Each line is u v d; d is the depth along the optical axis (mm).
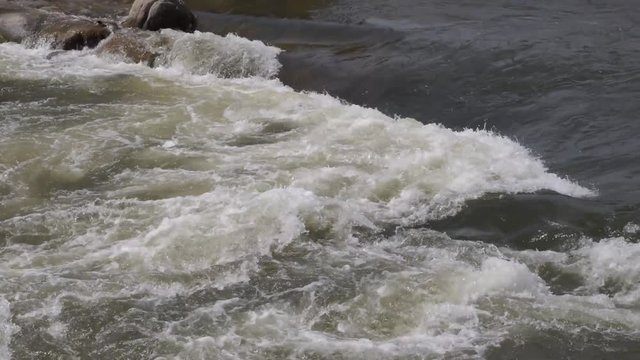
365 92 12453
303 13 15844
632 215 9047
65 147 10766
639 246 8484
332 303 7820
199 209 9234
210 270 8297
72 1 15953
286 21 14867
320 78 12883
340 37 14203
